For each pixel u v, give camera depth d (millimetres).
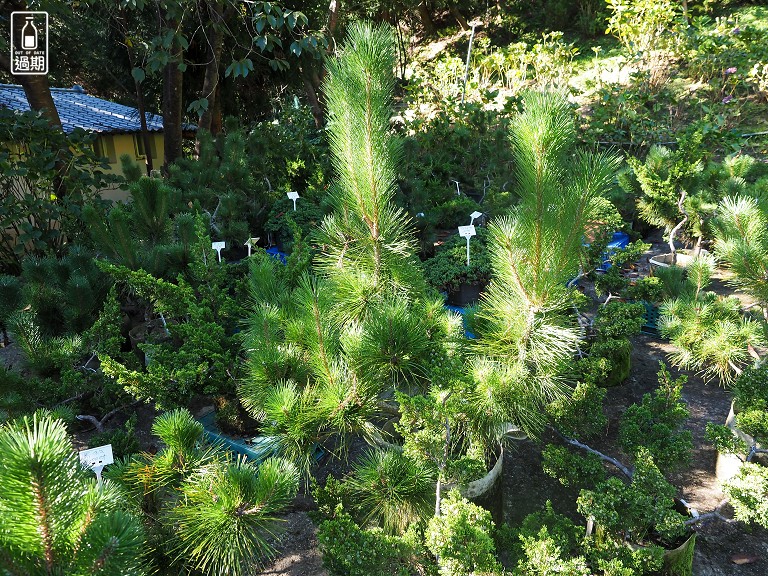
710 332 3654
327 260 3002
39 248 6211
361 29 2451
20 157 6895
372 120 2512
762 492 2508
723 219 4062
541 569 1982
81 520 1253
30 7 7312
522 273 2307
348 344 2473
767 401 3080
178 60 8188
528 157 2082
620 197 7562
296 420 2326
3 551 1168
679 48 13297
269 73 12914
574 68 15031
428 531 2041
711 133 9836
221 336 3707
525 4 21812
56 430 1274
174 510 1975
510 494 3510
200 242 4246
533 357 2443
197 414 4047
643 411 2982
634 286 4621
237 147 7816
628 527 2471
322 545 2193
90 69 16297
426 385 2670
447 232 7754
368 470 2271
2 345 5355
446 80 15836
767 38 12781
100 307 4598
